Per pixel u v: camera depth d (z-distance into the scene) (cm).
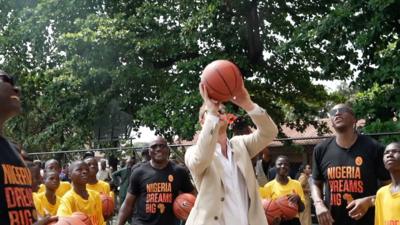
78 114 1719
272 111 1808
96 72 1608
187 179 709
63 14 1725
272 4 1752
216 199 387
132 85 1688
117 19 1599
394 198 504
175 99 1521
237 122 709
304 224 1065
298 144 1540
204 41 1612
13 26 1822
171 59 1669
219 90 392
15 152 329
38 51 1819
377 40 1051
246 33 1639
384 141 878
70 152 1433
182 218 669
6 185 308
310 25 1181
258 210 400
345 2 1216
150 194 689
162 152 692
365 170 521
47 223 337
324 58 1419
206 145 373
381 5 964
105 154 1527
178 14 1647
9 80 329
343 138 529
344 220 531
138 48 1556
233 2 1570
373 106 1010
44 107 1934
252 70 1719
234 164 404
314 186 557
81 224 391
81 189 655
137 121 1728
